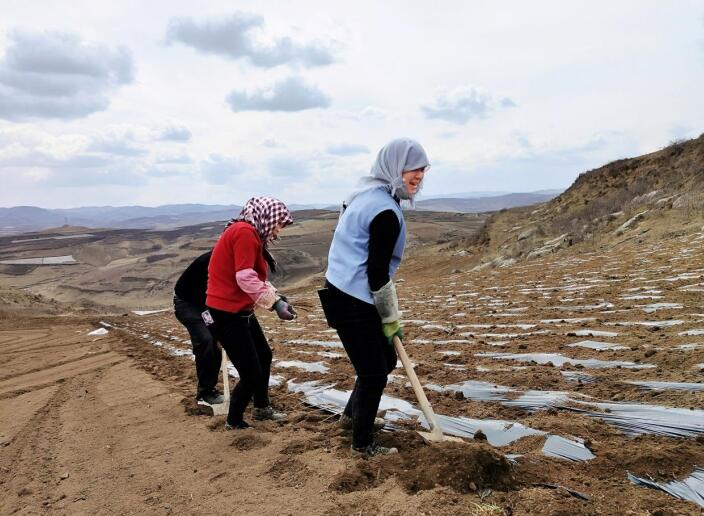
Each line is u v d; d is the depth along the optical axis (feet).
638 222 60.34
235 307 13.66
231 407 14.34
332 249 11.02
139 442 14.85
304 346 29.04
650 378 14.40
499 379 16.31
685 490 8.43
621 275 35.45
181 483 11.44
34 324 75.36
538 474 9.43
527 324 25.26
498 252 91.45
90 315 94.79
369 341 10.75
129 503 10.84
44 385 27.14
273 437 13.39
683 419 11.24
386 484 9.57
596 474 9.35
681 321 20.27
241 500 10.11
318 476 10.47
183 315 18.48
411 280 85.05
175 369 27.04
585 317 24.53
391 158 10.42
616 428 11.51
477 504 8.38
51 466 13.88
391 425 13.04
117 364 31.89
